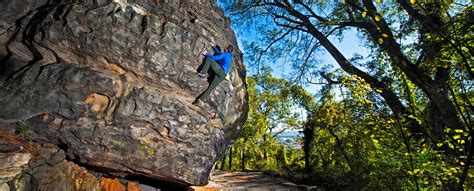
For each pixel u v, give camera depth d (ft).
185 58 19.29
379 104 24.03
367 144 25.53
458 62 18.07
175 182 19.39
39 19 17.11
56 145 16.55
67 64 16.88
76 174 16.87
